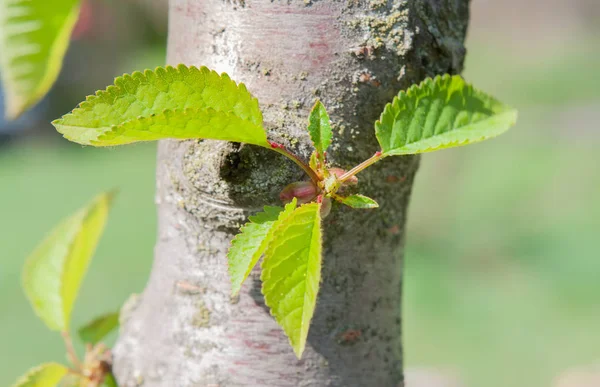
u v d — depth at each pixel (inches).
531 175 83.5
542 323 54.1
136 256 65.2
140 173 93.4
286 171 16.3
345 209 16.8
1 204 82.5
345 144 16.6
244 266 15.8
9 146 111.1
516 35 153.3
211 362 17.2
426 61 16.8
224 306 17.1
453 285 62.2
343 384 17.2
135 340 18.1
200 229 17.0
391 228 17.3
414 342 53.0
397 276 17.7
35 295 18.7
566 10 154.8
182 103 15.7
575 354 49.3
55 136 114.8
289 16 16.6
